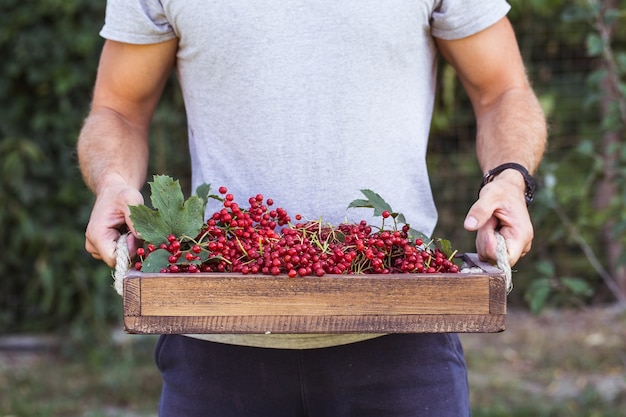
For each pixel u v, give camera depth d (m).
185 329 1.51
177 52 2.01
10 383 4.25
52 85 4.72
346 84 1.85
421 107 1.93
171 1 1.90
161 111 4.76
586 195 5.01
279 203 1.87
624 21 4.88
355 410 1.88
